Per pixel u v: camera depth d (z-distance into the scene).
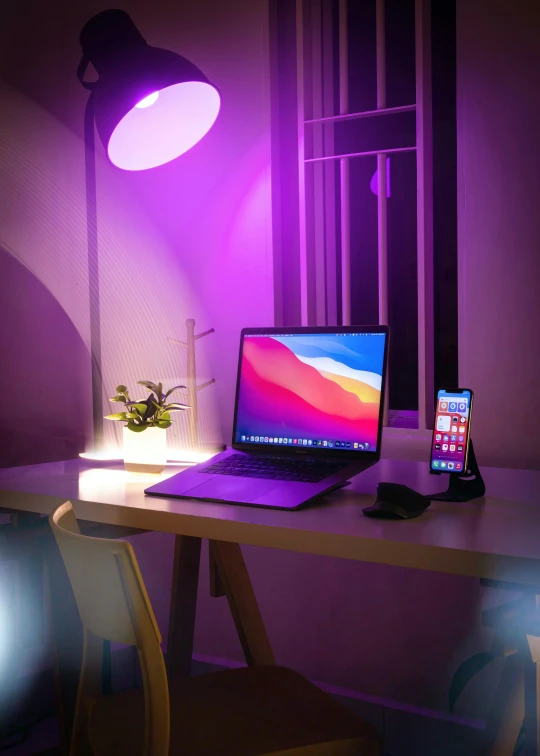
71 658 1.53
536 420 1.89
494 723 1.24
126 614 1.00
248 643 1.71
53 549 1.51
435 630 2.01
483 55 1.90
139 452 1.73
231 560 1.70
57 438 2.65
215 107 1.97
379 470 1.73
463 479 1.45
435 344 2.14
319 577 2.18
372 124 2.22
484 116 1.91
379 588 2.08
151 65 1.79
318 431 1.64
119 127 1.90
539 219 1.86
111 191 2.51
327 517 1.27
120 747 1.14
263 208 2.25
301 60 2.18
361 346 1.62
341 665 2.16
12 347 2.72
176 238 2.40
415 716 2.00
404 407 2.29
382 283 2.14
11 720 2.12
